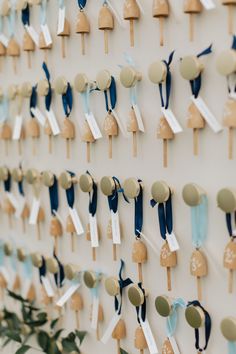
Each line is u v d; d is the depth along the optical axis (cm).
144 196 84
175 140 78
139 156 84
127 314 91
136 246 85
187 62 71
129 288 87
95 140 92
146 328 86
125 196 87
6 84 113
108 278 91
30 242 115
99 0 87
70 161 99
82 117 95
